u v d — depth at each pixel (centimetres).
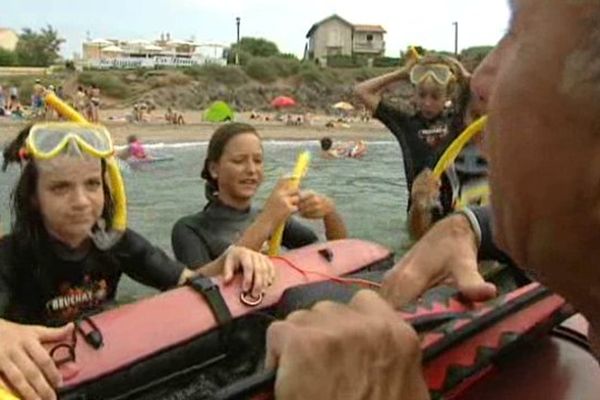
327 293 198
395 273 132
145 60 6931
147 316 220
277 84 5147
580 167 56
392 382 85
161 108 4553
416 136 494
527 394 115
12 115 3091
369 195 1130
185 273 336
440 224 137
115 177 306
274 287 254
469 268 127
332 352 85
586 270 59
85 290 307
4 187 718
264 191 1094
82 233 293
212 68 5012
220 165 439
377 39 8006
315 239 468
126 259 322
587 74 55
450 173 441
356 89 528
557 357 126
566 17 56
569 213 58
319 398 83
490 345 121
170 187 1230
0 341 172
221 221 439
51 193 286
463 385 116
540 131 58
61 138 287
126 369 201
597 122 55
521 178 60
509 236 63
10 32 7988
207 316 230
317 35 8006
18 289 288
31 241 288
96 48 7450
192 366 223
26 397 164
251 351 238
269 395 101
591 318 63
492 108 63
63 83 4569
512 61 61
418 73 491
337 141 2730
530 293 136
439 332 119
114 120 3384
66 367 188
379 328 88
